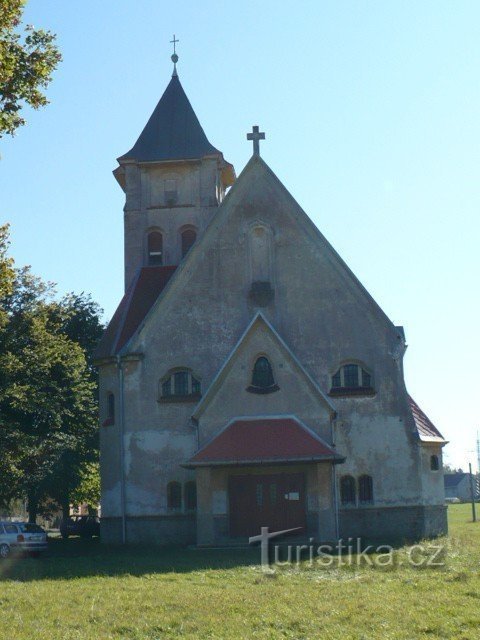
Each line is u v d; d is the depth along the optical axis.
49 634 19.34
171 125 53.41
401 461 42.81
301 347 44.22
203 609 21.75
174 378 44.72
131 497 43.88
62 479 58.03
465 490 176.50
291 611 21.12
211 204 51.84
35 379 48.44
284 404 42.00
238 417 42.03
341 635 18.56
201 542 40.09
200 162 52.16
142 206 52.16
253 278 45.09
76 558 37.75
